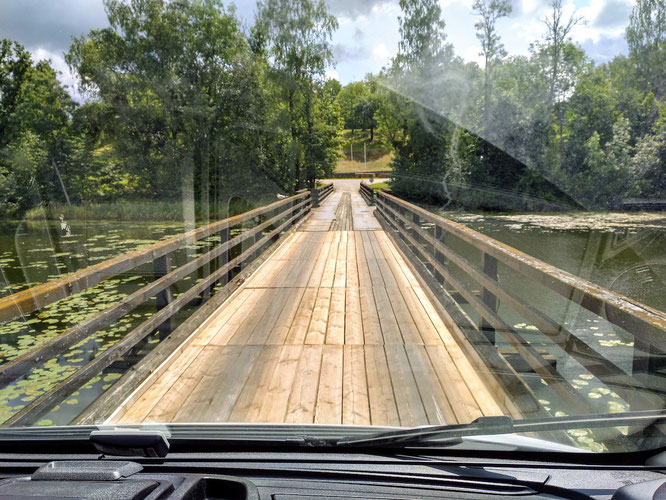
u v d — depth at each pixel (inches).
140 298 91.4
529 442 39.4
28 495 27.1
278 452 40.4
